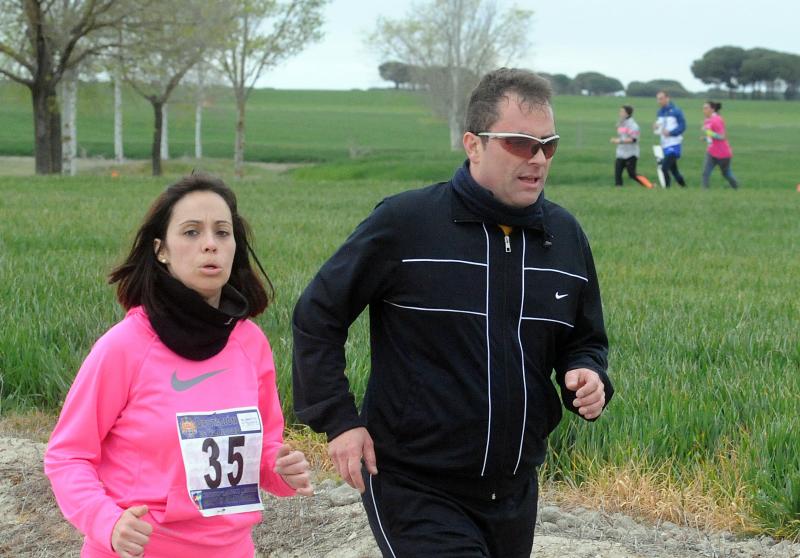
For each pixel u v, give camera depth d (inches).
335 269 159.2
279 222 789.2
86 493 142.4
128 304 153.0
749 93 7819.9
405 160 2501.2
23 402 325.7
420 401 156.6
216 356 151.4
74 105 2055.9
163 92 2082.9
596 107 6072.8
